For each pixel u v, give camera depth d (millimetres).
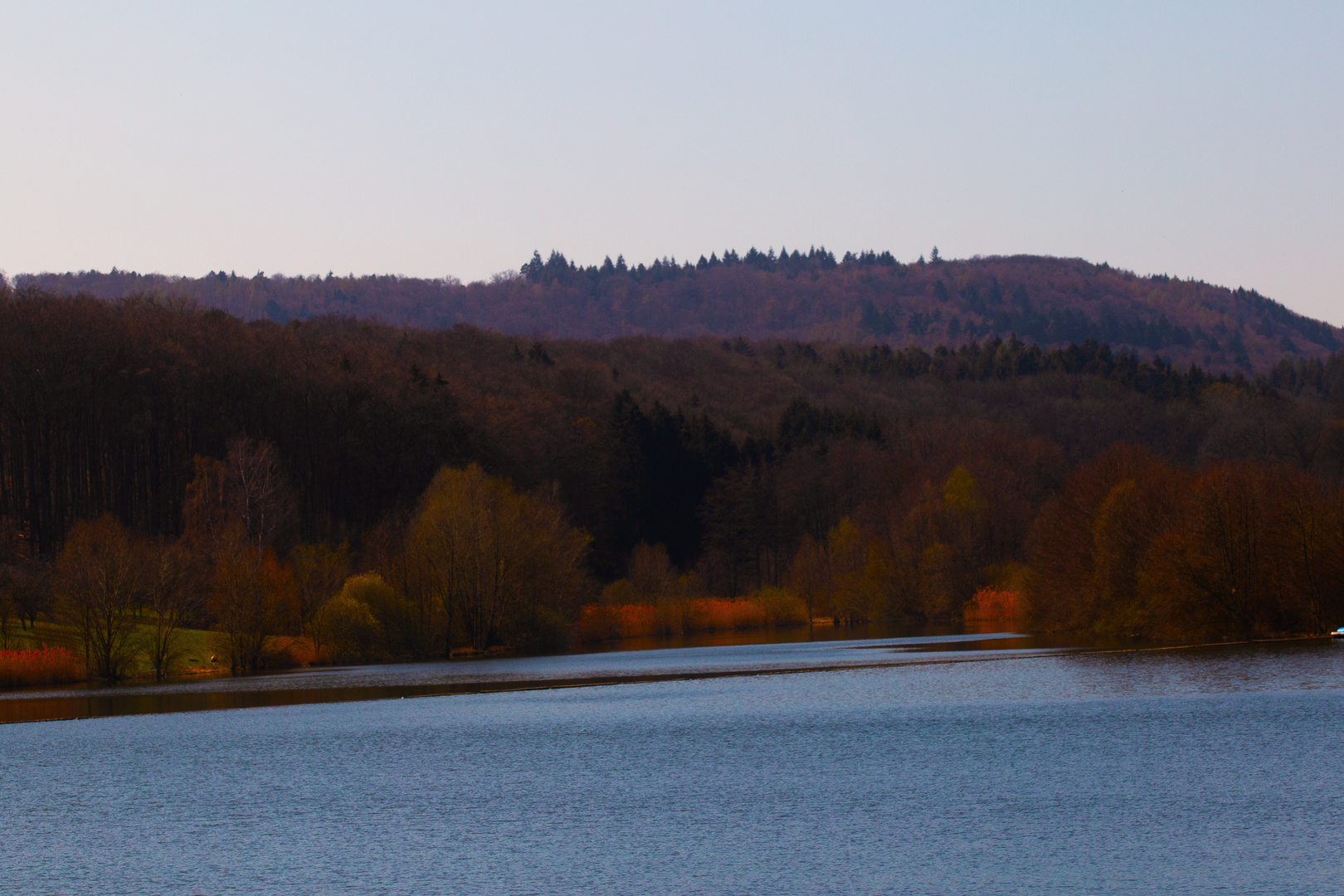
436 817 66688
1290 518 139750
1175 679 110188
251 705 116938
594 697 117688
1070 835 58562
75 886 55312
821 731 90750
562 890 52906
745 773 75750
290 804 70875
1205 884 50750
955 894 50781
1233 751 76188
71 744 93875
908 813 64062
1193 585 140625
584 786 73625
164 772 81312
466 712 108625
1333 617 138500
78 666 141875
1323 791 65000
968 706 100500
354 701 118750
